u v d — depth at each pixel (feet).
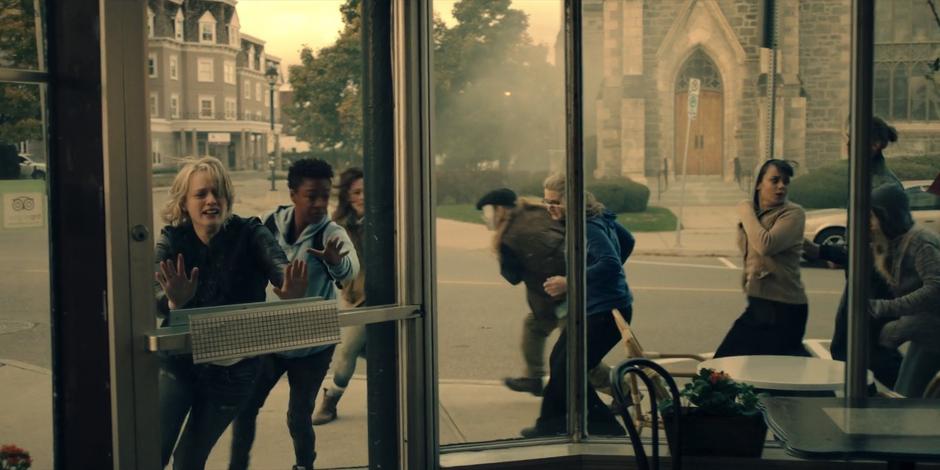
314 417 11.68
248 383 11.04
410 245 11.83
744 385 10.95
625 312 14.75
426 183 11.91
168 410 10.34
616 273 14.70
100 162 9.04
